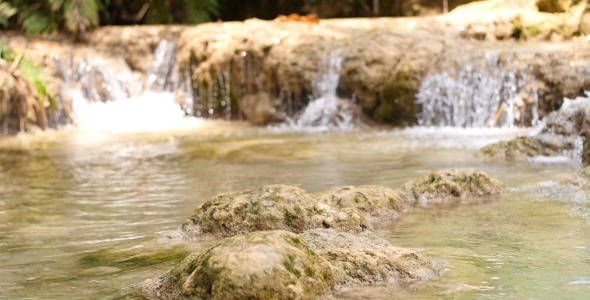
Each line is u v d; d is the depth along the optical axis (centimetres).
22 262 427
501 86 1162
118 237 488
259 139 1097
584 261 385
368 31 1400
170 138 1133
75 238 491
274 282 309
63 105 1377
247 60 1381
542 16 1320
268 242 328
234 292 307
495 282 351
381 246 394
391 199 534
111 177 771
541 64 1142
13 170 839
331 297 328
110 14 1909
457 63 1200
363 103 1272
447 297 329
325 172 754
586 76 1102
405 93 1207
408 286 346
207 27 1491
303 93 1323
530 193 597
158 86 1532
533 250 412
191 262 338
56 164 881
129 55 1567
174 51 1546
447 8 1698
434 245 429
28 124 1274
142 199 637
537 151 805
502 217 508
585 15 1288
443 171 603
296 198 463
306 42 1350
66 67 1466
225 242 337
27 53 1434
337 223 450
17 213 589
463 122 1188
